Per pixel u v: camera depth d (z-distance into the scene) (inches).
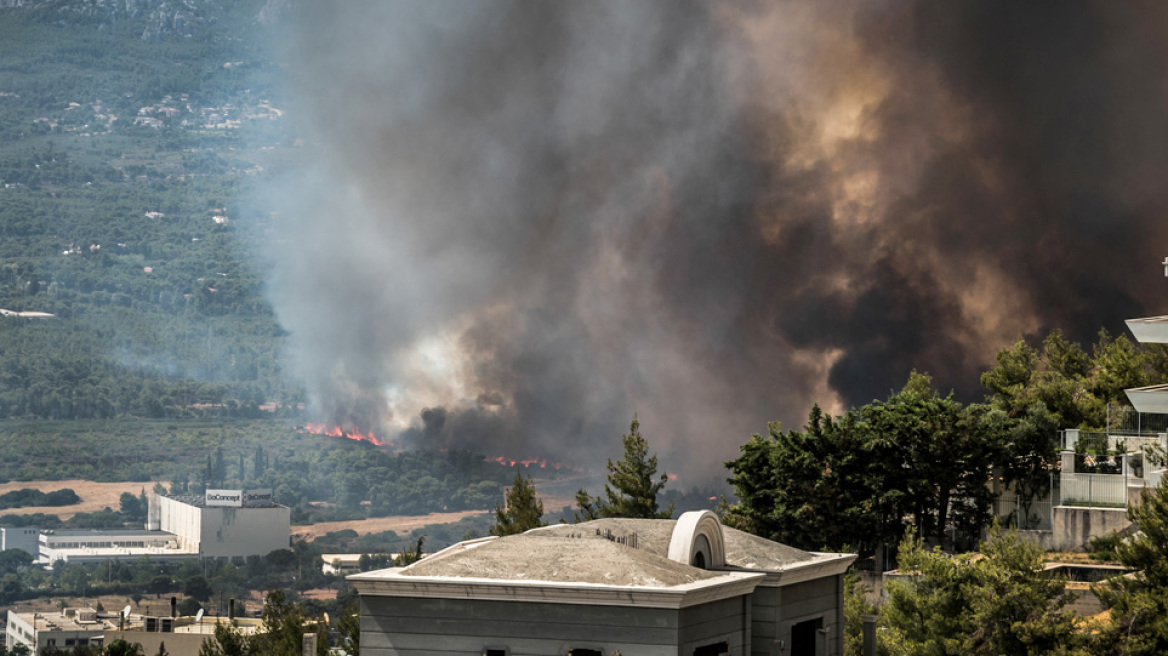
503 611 1248.2
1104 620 1702.8
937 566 1727.4
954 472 2465.6
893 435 2472.9
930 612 1712.6
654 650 1200.2
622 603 1211.2
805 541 2431.1
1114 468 2375.7
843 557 1598.2
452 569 1298.0
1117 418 2455.7
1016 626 1588.3
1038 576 1659.7
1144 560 1578.5
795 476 2464.3
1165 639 1481.3
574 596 1223.5
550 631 1232.8
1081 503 2321.6
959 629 1689.2
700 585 1235.2
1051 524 2463.1
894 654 1761.8
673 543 1393.9
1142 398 2313.0
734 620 1334.9
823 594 1574.8
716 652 1307.8
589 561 1289.4
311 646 1648.6
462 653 1255.5
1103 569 2014.0
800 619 1507.1
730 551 1519.4
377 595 1286.9
